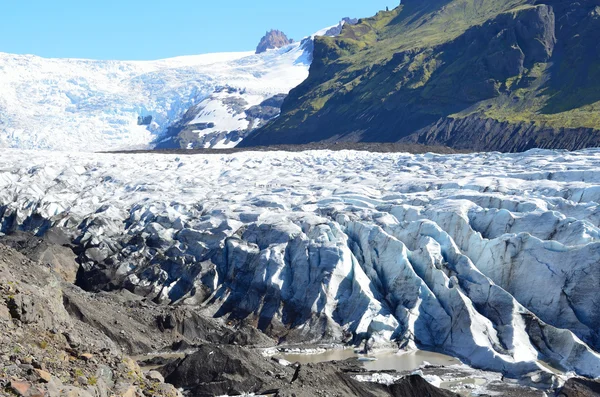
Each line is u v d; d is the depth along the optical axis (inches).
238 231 2874.0
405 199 2974.9
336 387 1626.5
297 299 2481.5
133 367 1221.7
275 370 1765.5
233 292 2618.1
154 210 3326.8
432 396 1664.6
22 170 4042.8
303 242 2625.5
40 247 2844.5
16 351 1068.5
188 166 4603.8
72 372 1069.8
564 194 2736.2
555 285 2263.8
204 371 1722.4
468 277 2377.0
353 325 2342.5
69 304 2026.3
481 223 2613.2
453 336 2208.4
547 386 1852.9
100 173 4217.5
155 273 2753.4
